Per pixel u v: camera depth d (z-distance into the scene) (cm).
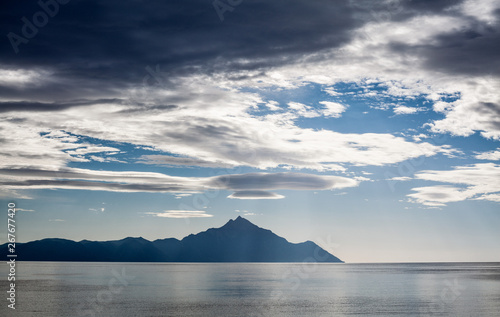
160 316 5944
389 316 6022
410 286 12019
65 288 10625
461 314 6203
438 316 6009
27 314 6100
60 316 5919
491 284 12625
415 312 6425
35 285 11606
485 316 6022
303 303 7600
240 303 7544
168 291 10006
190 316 5962
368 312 6419
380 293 9631
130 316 5928
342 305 7312
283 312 6431
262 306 7131
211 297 8594
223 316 5991
